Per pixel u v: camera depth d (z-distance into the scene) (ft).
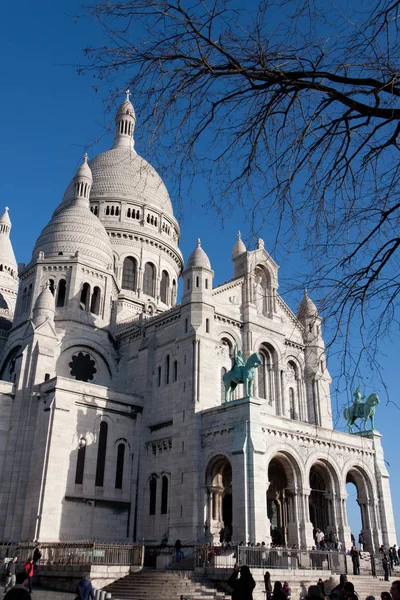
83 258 218.59
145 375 195.93
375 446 188.34
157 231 287.48
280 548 130.00
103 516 168.25
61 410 169.17
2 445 170.40
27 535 156.87
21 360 182.70
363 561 152.46
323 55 33.58
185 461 165.68
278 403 198.18
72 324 206.59
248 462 148.87
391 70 32.40
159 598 109.81
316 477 183.93
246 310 202.18
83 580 67.15
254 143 36.47
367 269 36.70
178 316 193.98
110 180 287.48
